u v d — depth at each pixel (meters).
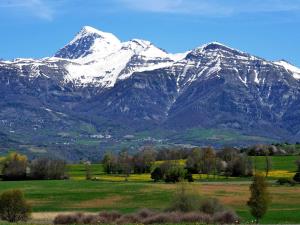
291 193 131.12
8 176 177.75
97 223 80.88
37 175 179.25
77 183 153.88
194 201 89.88
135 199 121.31
